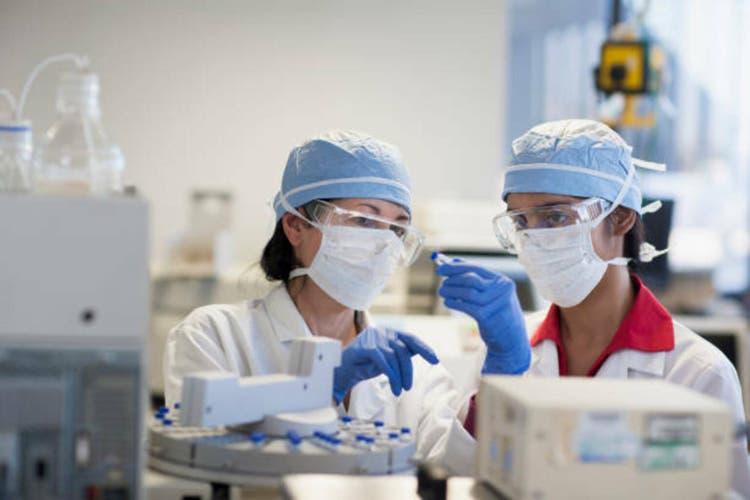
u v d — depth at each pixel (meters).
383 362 1.67
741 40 6.37
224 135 5.63
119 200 1.11
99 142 1.38
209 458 1.26
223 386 1.26
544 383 1.16
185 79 5.58
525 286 3.39
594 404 1.05
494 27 5.75
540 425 1.03
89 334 1.11
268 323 1.92
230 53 5.60
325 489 1.15
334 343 1.43
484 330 1.72
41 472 1.10
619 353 1.85
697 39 6.34
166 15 5.54
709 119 6.42
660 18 6.28
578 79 6.83
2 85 5.40
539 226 1.82
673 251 5.37
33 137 1.60
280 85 5.65
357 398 1.80
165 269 4.65
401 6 5.70
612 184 1.83
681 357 1.81
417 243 1.92
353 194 1.87
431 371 1.99
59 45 5.45
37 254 1.10
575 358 1.93
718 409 1.07
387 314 3.65
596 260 1.83
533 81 6.98
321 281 1.89
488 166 5.80
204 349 1.85
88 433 1.11
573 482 1.04
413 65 5.72
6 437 1.09
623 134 5.14
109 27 5.50
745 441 1.63
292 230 1.94
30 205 1.09
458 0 5.72
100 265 1.11
